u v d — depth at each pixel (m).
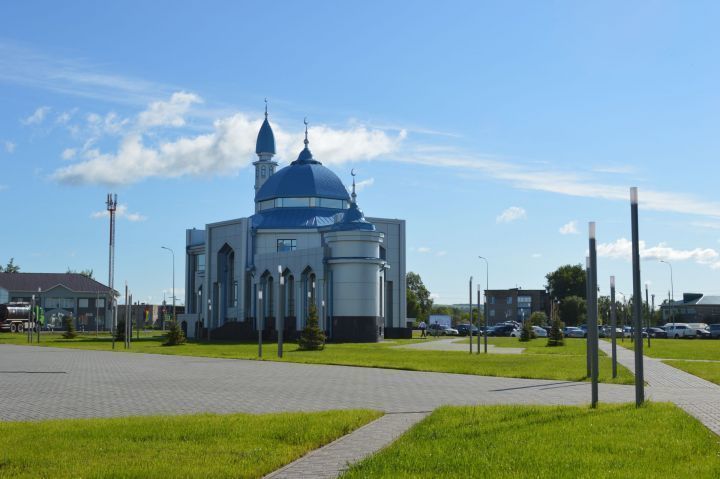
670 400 21.39
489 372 33.25
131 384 28.00
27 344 75.25
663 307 171.50
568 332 105.88
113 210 84.31
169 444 13.76
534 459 11.79
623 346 68.62
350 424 16.27
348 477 10.81
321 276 83.94
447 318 140.38
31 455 12.60
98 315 156.38
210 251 102.19
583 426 15.18
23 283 152.38
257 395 23.70
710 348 61.69
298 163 105.25
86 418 17.89
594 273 19.83
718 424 16.17
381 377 31.25
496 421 16.36
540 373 32.53
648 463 11.46
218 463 12.06
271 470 11.93
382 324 89.94
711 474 10.59
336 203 102.06
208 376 31.95
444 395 23.53
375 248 84.69
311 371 34.97
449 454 12.34
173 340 72.00
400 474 10.85
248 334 93.06
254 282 94.81
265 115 117.38
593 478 10.36
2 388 26.52
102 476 11.02
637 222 19.03
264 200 103.25
